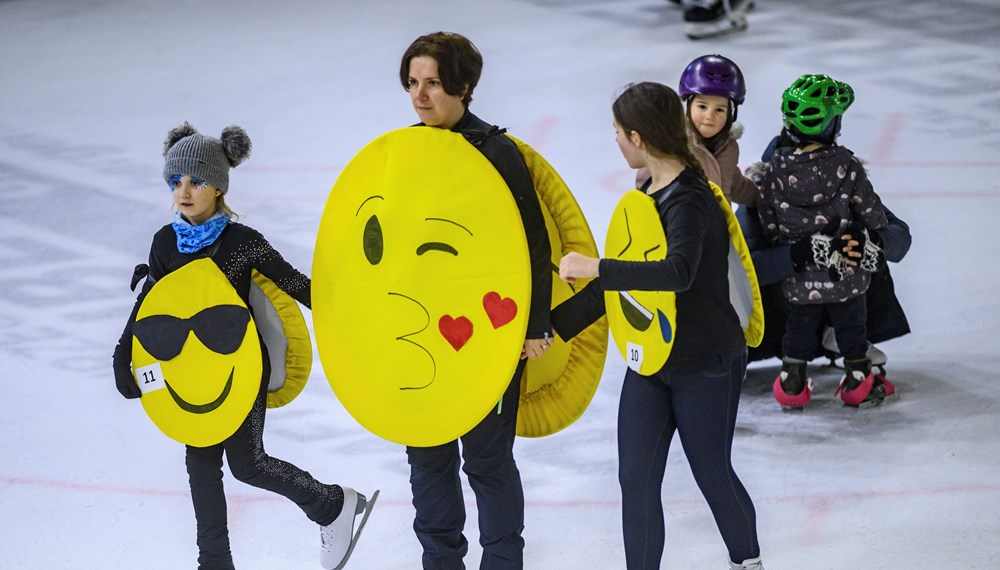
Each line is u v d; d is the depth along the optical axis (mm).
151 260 13688
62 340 23094
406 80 12781
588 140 34375
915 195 28281
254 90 42562
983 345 20328
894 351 20469
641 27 46969
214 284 13102
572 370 13930
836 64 40125
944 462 16375
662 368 12445
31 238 29141
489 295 12594
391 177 13023
